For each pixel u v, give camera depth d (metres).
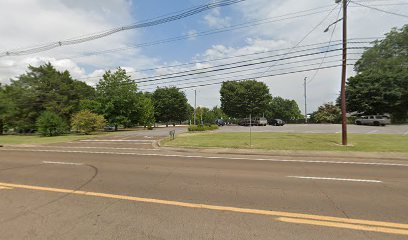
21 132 48.16
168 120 85.75
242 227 4.68
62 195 6.84
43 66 46.19
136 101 50.66
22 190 7.36
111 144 22.94
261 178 8.59
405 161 12.03
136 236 4.39
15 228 4.77
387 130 31.31
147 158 13.75
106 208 5.79
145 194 6.85
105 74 48.91
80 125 38.00
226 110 82.81
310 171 9.74
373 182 7.95
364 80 50.88
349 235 4.34
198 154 15.20
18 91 44.72
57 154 16.12
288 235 4.34
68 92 46.19
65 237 4.39
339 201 6.11
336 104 59.78
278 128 40.19
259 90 80.19
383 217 5.10
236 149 16.52
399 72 49.09
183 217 5.19
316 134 26.47
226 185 7.70
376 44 54.38
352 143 17.89
